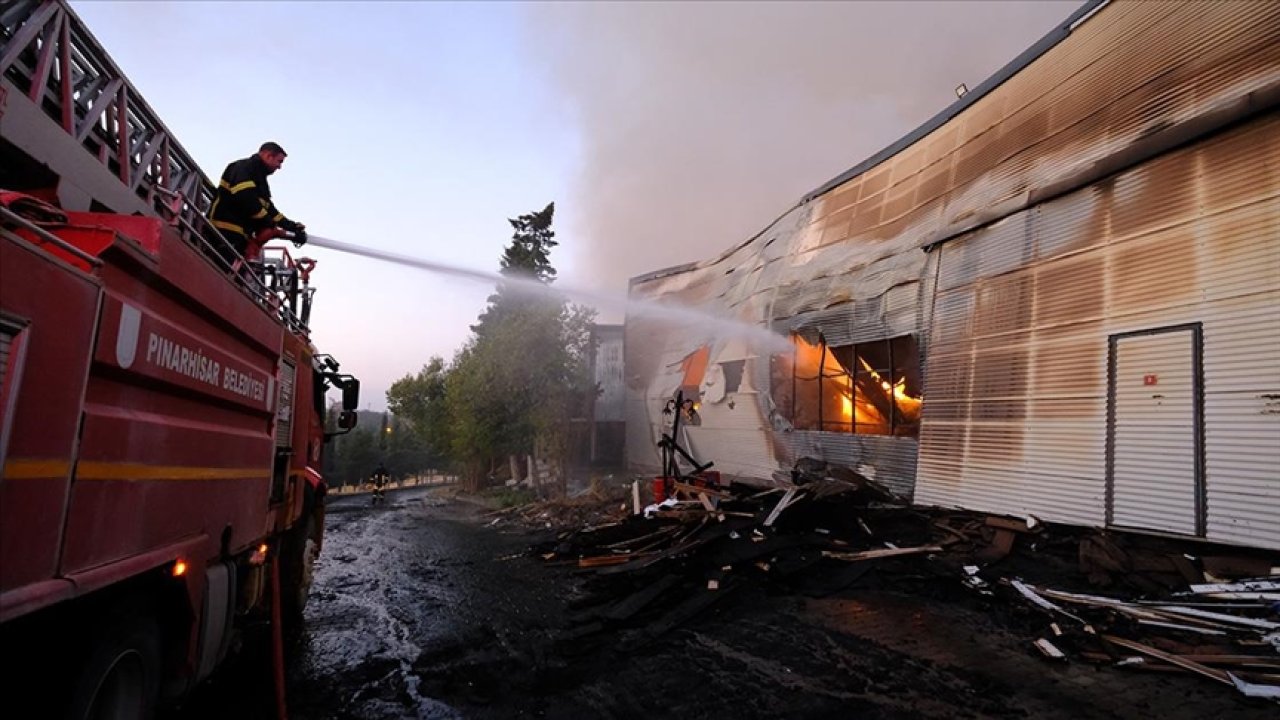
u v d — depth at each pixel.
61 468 2.28
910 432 11.28
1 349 1.96
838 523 8.85
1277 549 5.88
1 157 3.56
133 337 2.76
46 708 2.40
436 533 14.43
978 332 9.56
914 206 12.14
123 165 4.68
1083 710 4.35
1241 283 6.53
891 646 5.61
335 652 5.96
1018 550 7.75
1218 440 6.48
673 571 7.47
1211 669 4.73
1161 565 6.45
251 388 4.30
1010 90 10.73
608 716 4.55
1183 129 7.26
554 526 13.95
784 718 4.43
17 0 3.64
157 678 3.20
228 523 3.90
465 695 4.95
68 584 2.29
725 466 17.11
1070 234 8.48
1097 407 7.64
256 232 6.11
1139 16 8.53
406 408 32.06
